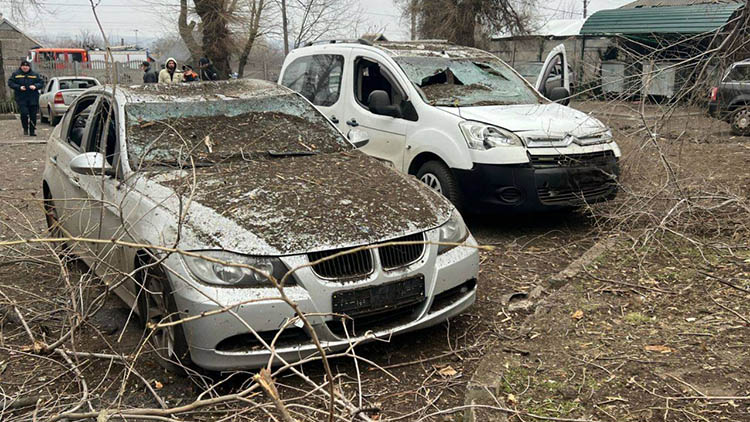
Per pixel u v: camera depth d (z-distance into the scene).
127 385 3.82
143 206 4.15
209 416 3.51
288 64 9.20
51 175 5.93
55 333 4.51
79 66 36.91
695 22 20.59
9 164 11.99
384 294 3.85
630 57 7.08
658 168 7.36
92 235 4.84
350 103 7.94
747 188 7.51
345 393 3.68
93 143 5.27
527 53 28.00
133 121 4.90
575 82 7.99
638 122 6.69
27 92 17.06
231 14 25.84
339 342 3.73
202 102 5.29
